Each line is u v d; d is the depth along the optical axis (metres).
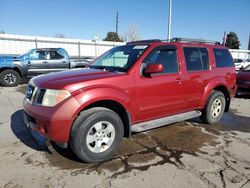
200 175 3.27
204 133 4.95
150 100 4.07
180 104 4.63
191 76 4.71
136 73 3.87
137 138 4.57
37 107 3.38
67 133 3.26
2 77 11.28
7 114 6.13
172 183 3.06
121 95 3.64
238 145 4.36
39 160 3.59
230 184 3.07
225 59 5.67
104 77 3.59
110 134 3.63
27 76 11.98
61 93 3.24
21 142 4.26
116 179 3.13
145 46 4.25
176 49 4.56
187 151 4.04
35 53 12.15
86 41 27.08
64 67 12.83
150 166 3.49
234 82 5.82
